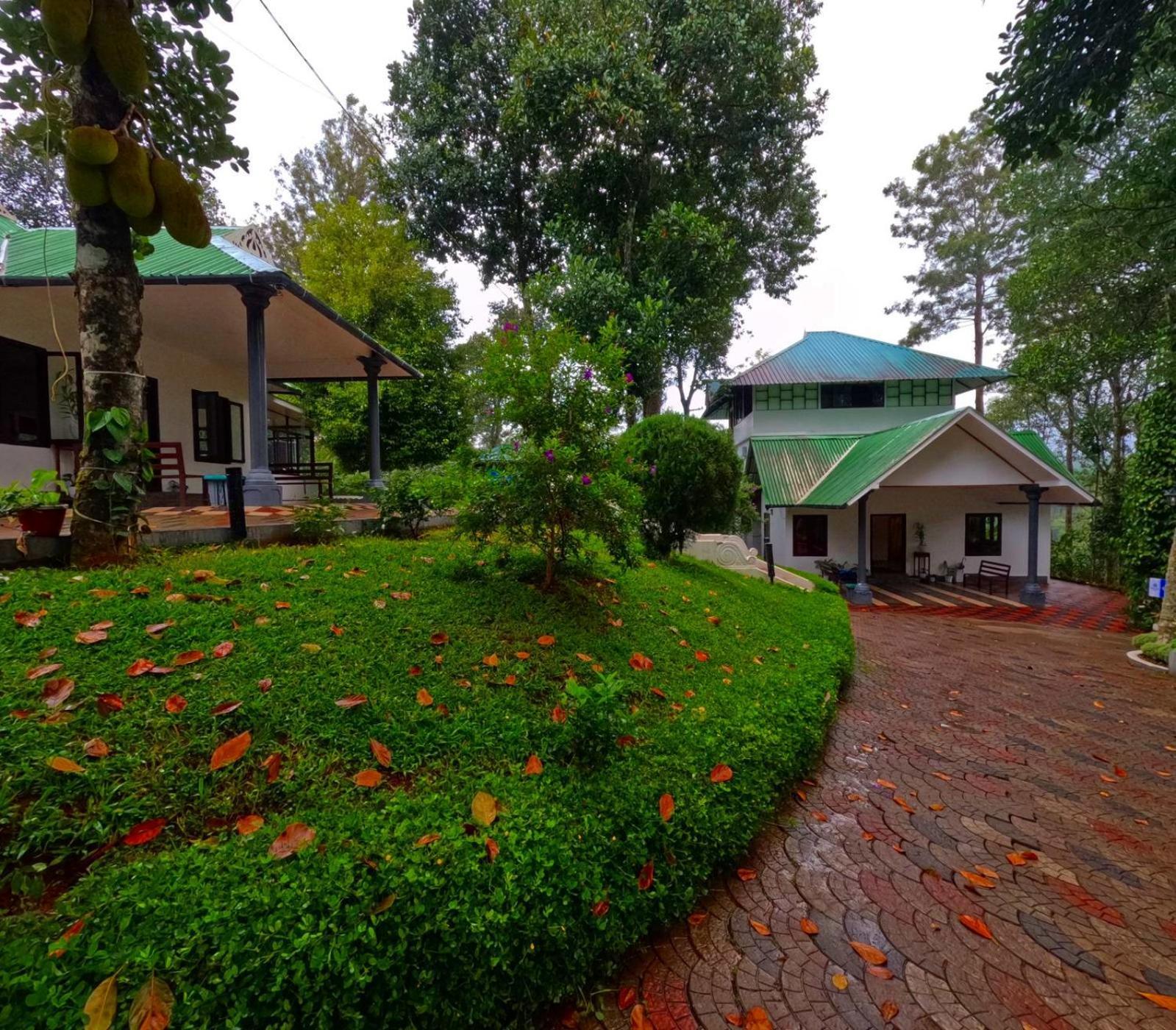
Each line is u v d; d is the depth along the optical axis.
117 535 3.60
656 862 2.22
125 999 1.23
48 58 3.20
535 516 4.03
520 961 1.68
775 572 11.19
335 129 23.98
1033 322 16.55
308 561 4.17
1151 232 10.86
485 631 3.55
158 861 1.63
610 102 11.72
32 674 2.25
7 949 1.32
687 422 7.98
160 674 2.44
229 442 10.35
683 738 3.01
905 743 4.37
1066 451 21.80
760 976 2.05
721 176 14.83
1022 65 7.35
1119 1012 1.98
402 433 16.33
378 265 16.56
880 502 16.45
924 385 18.75
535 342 4.17
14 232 7.87
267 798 2.00
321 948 1.39
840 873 2.70
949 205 24.44
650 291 12.91
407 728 2.48
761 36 12.64
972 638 9.45
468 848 1.83
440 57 15.18
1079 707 5.60
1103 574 17.66
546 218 15.69
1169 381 10.63
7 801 1.72
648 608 5.09
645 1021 1.84
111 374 3.54
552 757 2.58
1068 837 3.13
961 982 2.08
